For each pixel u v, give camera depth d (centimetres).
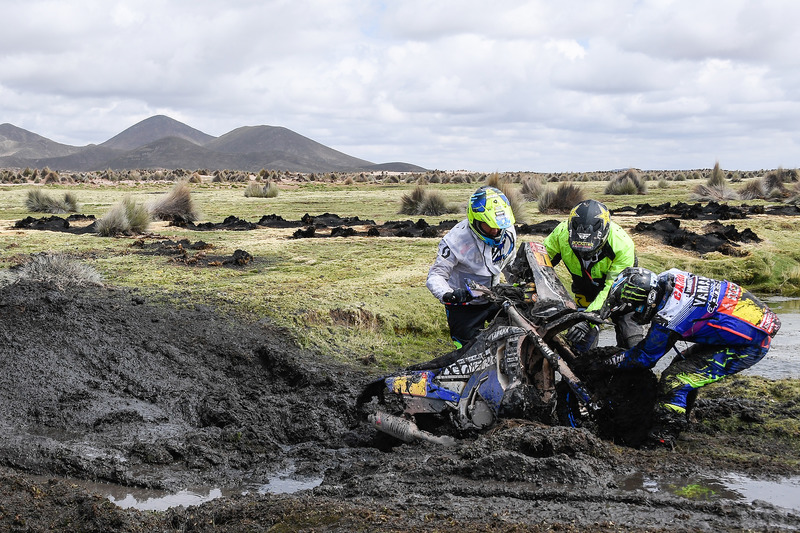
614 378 573
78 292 1010
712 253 1548
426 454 524
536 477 457
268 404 683
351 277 1184
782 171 3488
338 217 2183
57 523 423
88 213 2559
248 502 443
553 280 575
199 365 784
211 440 596
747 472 487
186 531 416
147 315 912
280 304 981
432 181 5712
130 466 548
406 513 411
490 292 563
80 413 636
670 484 461
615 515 402
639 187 3441
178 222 1970
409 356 883
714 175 3319
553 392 561
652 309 561
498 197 595
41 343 771
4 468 517
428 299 1055
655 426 560
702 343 562
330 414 660
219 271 1212
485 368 562
